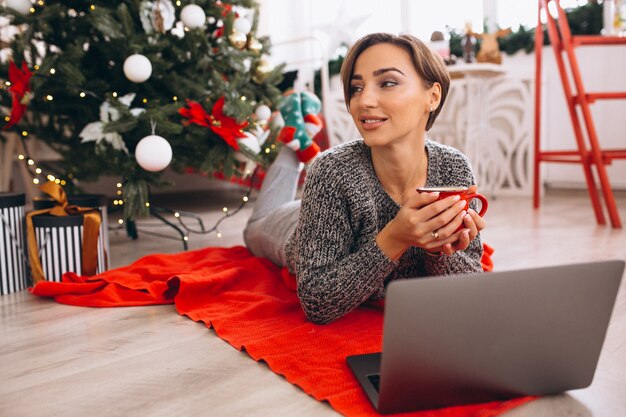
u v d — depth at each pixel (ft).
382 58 3.05
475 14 13.76
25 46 6.07
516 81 11.57
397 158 3.29
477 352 2.43
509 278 2.34
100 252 5.32
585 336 2.56
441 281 2.26
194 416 2.61
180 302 4.35
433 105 3.23
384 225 3.50
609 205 7.75
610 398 2.73
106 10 5.93
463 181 3.49
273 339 3.45
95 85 6.06
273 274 5.05
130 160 5.86
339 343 3.34
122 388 2.94
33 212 5.08
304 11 15.44
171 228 8.63
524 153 11.90
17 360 3.37
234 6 7.49
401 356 2.33
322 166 3.43
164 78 6.30
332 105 13.69
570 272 2.40
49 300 4.70
